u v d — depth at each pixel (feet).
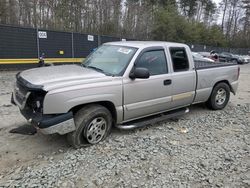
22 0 101.65
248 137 18.29
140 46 17.84
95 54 19.38
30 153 14.87
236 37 246.68
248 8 246.06
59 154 14.83
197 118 21.91
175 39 148.15
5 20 93.25
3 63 53.78
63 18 112.68
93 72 16.52
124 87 16.39
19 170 13.08
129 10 135.64
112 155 14.79
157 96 18.37
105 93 15.52
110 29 124.26
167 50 19.15
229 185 12.55
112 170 13.32
